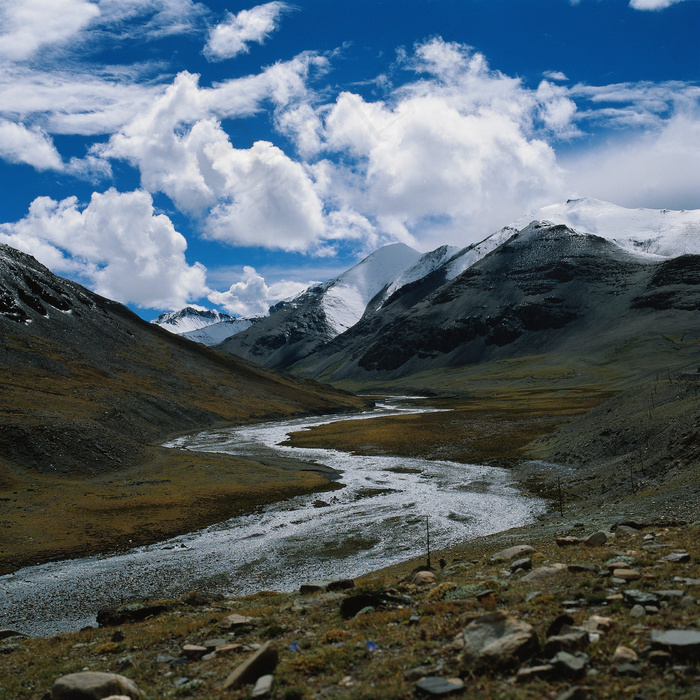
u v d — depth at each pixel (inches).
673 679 283.7
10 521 1836.9
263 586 1307.8
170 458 3196.4
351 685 351.3
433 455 3503.9
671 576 493.4
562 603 452.1
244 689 374.0
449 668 347.9
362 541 1664.6
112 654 565.0
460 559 1101.7
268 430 5497.1
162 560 1561.3
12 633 831.1
